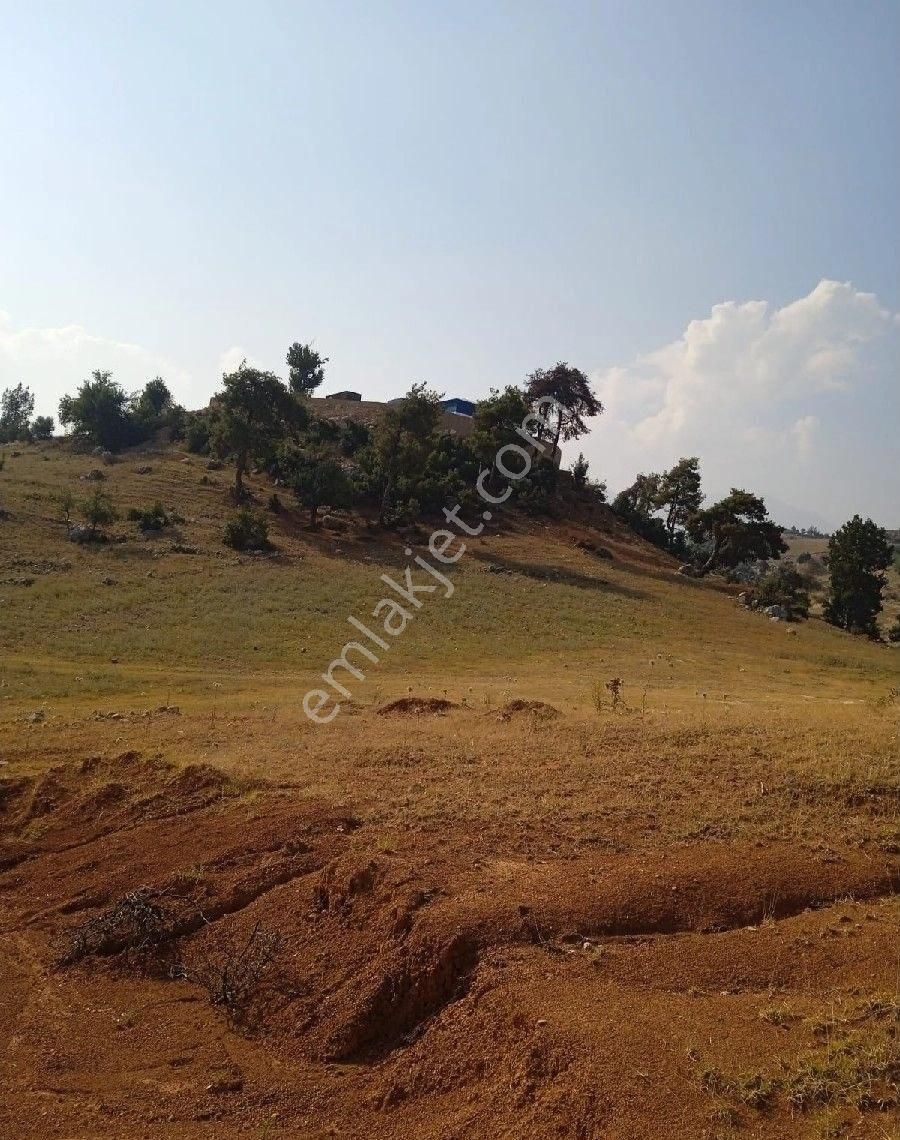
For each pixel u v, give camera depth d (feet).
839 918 22.31
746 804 29.66
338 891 24.66
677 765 34.53
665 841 26.81
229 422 180.96
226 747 47.14
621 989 19.30
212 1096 18.99
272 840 29.50
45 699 71.61
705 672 104.32
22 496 164.25
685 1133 14.80
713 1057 16.69
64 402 237.25
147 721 58.44
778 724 42.63
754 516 196.95
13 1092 19.43
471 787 33.19
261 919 25.23
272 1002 21.89
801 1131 14.79
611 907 22.34
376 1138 17.12
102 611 112.57
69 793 37.78
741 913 22.67
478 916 21.76
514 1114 16.37
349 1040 20.07
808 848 25.88
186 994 23.35
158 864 29.66
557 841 27.04
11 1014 22.99
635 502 249.55
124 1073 20.08
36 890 29.96
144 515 157.79
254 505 181.27
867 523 195.21
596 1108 15.56
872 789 30.22
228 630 109.09
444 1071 18.28
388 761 38.65
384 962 21.24
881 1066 16.06
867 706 61.05
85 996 23.73
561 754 37.70
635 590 158.81
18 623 103.81
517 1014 18.43
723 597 173.06
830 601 198.59
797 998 19.03
